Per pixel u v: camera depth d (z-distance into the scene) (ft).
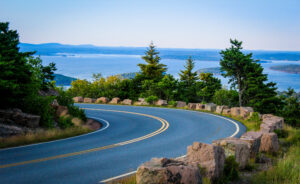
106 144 37.45
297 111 82.64
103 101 120.26
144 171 16.24
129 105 108.47
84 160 28.35
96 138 42.75
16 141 36.45
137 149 34.27
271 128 41.01
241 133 46.01
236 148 23.99
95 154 31.22
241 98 145.48
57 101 63.77
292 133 44.34
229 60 145.79
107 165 26.53
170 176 15.90
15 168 24.88
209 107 82.89
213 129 50.57
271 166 24.16
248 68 138.21
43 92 61.46
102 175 23.31
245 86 139.95
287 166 22.77
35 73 57.77
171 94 131.34
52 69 63.36
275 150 30.94
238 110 68.69
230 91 141.79
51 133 42.45
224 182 20.44
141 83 153.58
